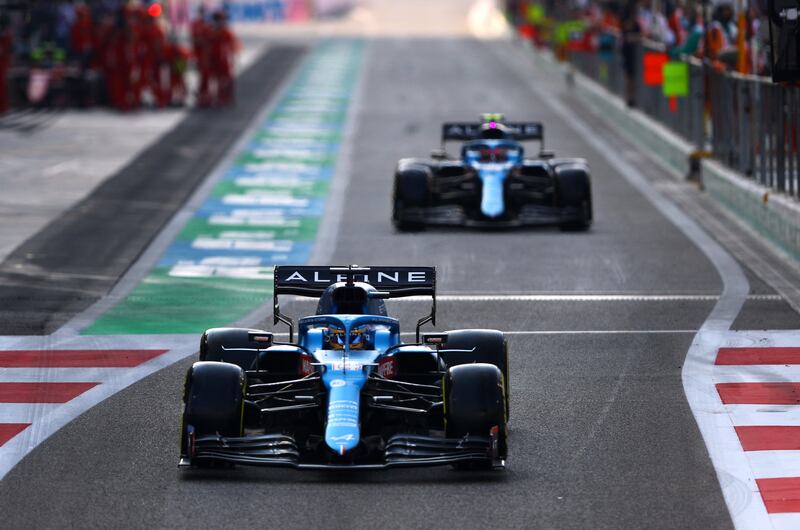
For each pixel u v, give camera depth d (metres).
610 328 59.44
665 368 52.50
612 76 152.25
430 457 38.12
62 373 52.69
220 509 36.44
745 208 86.00
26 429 44.91
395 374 41.59
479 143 86.38
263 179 108.94
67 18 185.62
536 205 85.31
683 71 105.81
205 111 158.00
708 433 43.78
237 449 38.50
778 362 52.97
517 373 52.09
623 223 87.31
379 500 37.12
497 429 38.59
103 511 36.44
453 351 42.09
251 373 42.06
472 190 86.25
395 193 84.50
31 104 163.00
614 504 36.91
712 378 50.81
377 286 44.75
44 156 120.75
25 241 82.00
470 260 75.62
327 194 101.75
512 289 68.00
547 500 37.22
